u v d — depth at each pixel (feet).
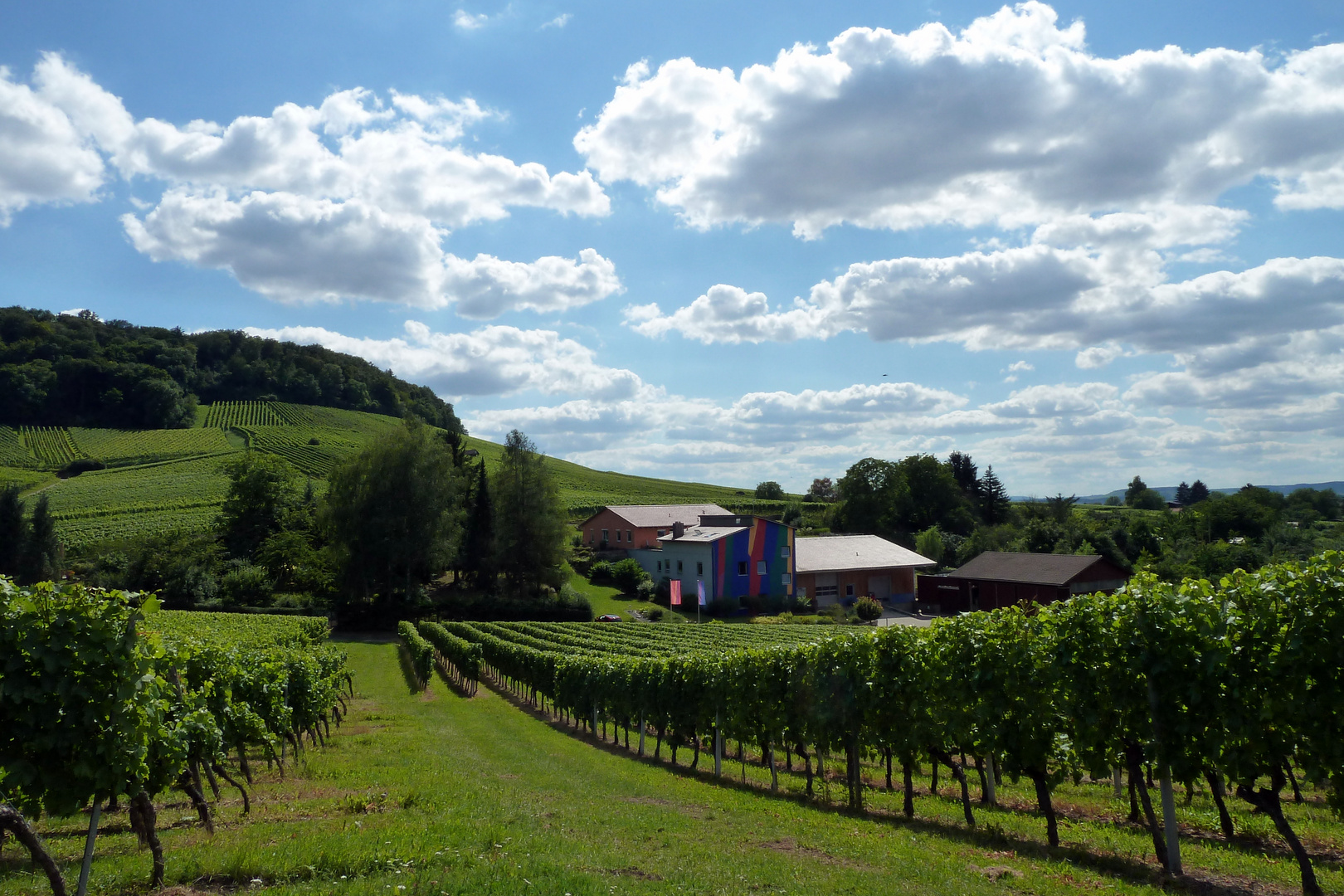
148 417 444.14
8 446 379.14
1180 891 24.14
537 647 125.49
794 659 46.24
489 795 37.11
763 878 23.65
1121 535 249.96
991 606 198.29
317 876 22.06
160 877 21.67
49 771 20.66
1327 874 25.64
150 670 22.81
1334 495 351.67
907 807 37.42
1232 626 26.76
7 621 19.86
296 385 562.25
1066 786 46.34
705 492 474.49
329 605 193.06
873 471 313.94
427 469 201.57
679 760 63.62
